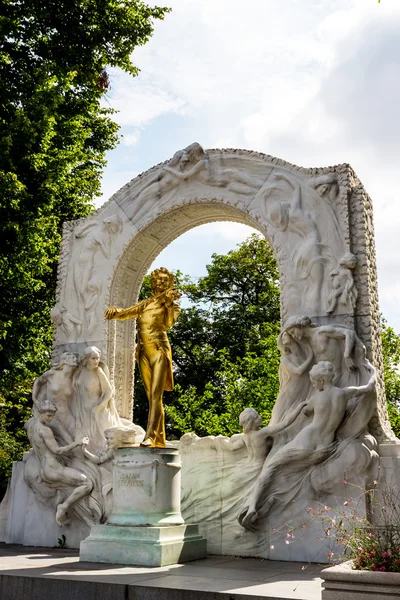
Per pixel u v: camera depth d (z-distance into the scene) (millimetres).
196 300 28922
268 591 6039
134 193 12039
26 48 16375
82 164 20500
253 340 26625
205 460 9891
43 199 15148
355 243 9828
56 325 12195
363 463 8453
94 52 17234
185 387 27516
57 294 12383
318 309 9695
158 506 8469
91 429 10844
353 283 9531
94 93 17750
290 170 10602
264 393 17734
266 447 9328
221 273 28672
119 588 6457
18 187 13844
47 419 10711
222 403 24594
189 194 11406
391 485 8469
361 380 9008
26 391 21250
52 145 16312
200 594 6074
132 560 7977
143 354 9625
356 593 4957
